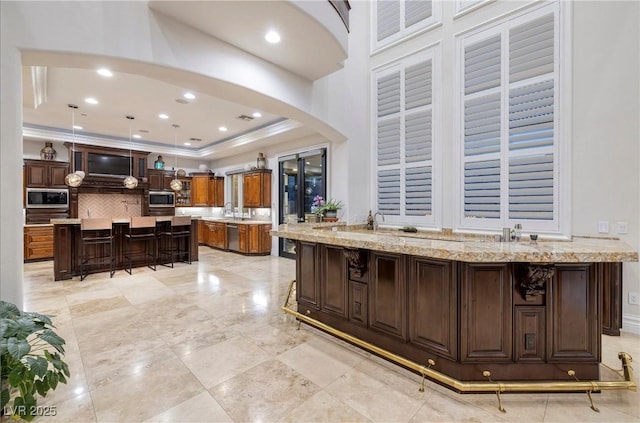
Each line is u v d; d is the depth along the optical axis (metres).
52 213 6.72
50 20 2.21
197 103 4.93
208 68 2.91
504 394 1.96
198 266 6.03
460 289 1.99
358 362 2.37
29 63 2.41
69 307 3.60
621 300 2.90
